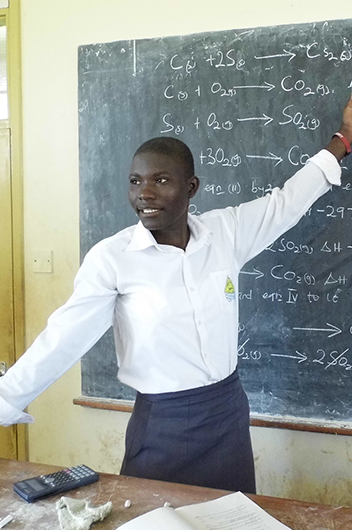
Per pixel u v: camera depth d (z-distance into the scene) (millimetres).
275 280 1913
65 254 2152
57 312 1311
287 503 1050
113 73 2016
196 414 1330
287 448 1948
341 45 1768
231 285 1416
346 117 1601
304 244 1873
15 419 1271
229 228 1475
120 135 2025
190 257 1357
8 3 2137
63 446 2234
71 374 2197
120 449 2146
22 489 1061
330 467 1906
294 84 1823
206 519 963
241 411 1434
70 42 2078
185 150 1297
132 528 884
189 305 1330
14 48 2135
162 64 1956
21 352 2232
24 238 2205
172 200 1243
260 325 1939
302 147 1837
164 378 1332
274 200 1503
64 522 952
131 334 1346
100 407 2111
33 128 2150
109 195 2057
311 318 1888
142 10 1978
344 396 1874
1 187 2209
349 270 1839
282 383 1932
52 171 2141
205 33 1896
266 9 1842
